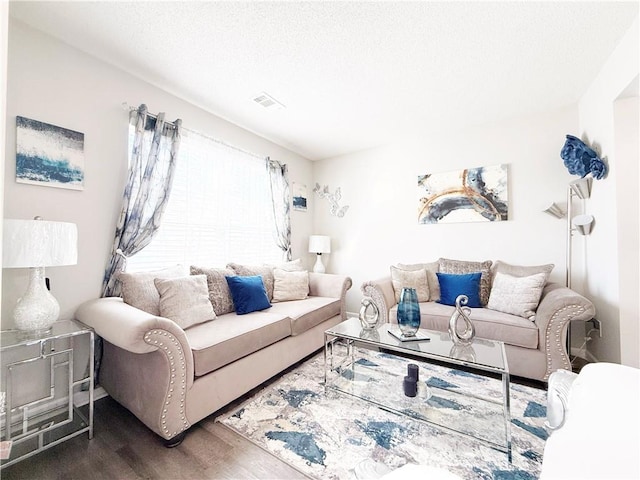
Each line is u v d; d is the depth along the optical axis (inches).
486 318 91.4
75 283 74.9
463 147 128.7
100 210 80.0
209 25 68.9
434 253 134.9
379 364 93.5
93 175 78.6
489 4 62.6
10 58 65.2
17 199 65.6
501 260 119.5
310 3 62.6
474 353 64.9
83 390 75.3
